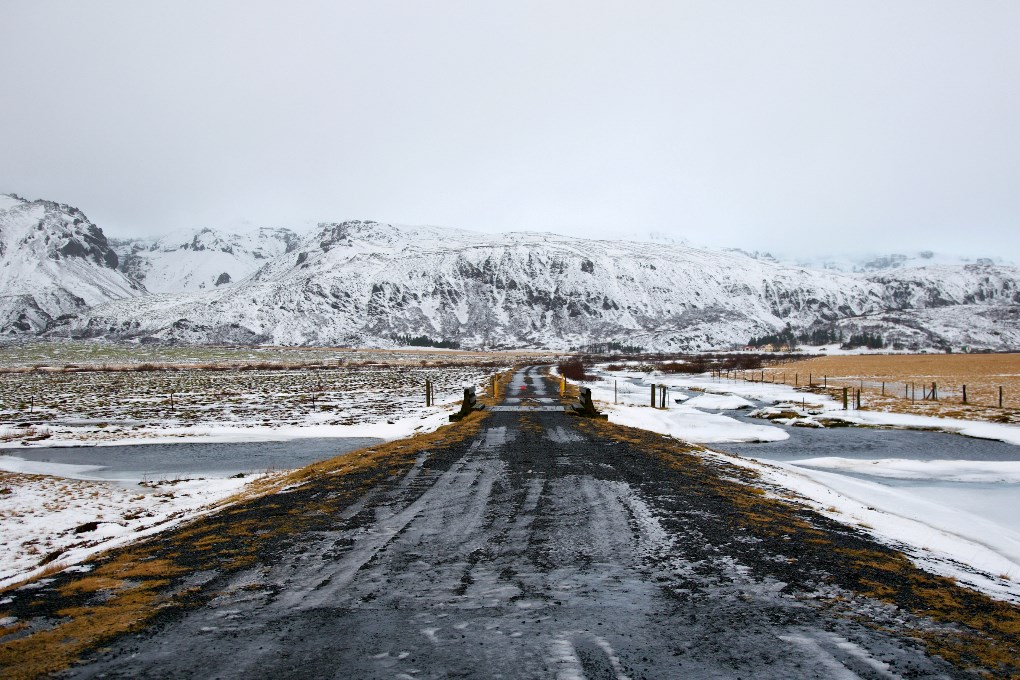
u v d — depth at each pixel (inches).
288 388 2068.2
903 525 379.6
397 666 179.3
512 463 537.0
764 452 794.2
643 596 237.0
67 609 226.4
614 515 363.3
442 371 3277.6
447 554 289.6
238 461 744.3
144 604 230.2
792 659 185.5
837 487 531.5
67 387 2146.9
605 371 3590.1
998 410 1176.8
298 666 179.3
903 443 872.3
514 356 6850.4
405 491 428.8
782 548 303.7
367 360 4987.7
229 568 272.5
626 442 675.4
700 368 3508.9
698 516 363.6
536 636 200.8
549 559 282.0
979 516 460.1
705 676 174.1
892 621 216.4
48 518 482.9
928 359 3988.7
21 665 180.7
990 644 198.7
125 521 470.6
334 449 816.9
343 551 296.2
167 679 171.6
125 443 896.9
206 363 4261.8
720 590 244.1
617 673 175.3
